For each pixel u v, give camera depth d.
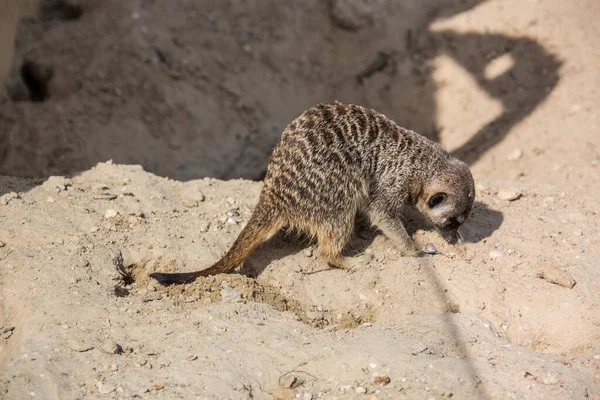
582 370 6.77
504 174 12.71
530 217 9.48
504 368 6.60
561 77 14.59
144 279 8.15
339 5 17.11
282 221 8.16
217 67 16.03
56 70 15.18
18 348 6.66
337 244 8.23
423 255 8.55
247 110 15.54
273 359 6.66
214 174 14.33
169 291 7.90
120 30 15.86
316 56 16.84
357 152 8.20
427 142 8.77
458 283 8.02
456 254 8.62
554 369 6.59
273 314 7.45
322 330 7.28
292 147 8.12
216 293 7.80
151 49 15.66
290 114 15.76
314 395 6.30
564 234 9.09
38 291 7.35
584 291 7.96
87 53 15.43
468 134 14.35
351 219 8.23
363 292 8.02
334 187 8.05
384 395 6.22
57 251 7.96
